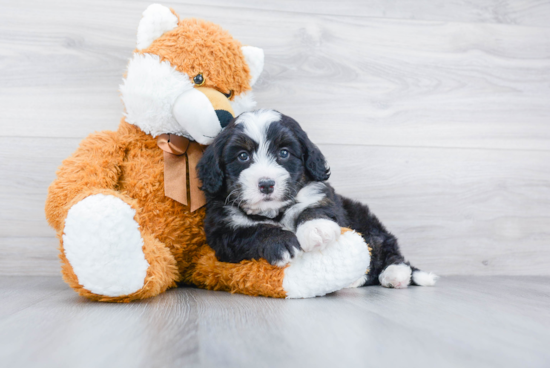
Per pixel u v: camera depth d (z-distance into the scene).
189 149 1.93
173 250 1.91
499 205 2.80
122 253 1.50
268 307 1.52
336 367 0.92
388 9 2.74
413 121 2.75
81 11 2.47
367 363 0.95
